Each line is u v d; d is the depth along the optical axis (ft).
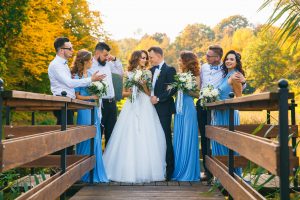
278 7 11.78
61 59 16.19
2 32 37.11
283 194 6.43
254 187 9.79
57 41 16.19
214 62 17.51
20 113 49.62
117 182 17.17
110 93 18.99
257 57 69.21
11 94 6.84
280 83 6.54
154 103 17.85
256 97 7.38
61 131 10.83
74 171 12.44
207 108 16.31
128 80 18.03
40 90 55.88
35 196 8.09
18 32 37.86
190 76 17.44
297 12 11.83
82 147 17.35
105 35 70.03
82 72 17.39
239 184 9.50
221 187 14.97
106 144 19.34
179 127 17.84
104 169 17.38
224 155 15.72
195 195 14.05
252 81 71.05
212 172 14.39
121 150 17.65
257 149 7.72
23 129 14.92
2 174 12.64
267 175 17.93
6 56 42.78
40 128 14.94
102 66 18.69
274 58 65.87
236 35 108.37
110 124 19.42
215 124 16.06
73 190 16.06
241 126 15.40
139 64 18.44
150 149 17.58
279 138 6.55
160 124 18.06
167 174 17.70
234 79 15.07
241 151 9.21
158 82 17.93
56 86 16.30
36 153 8.44
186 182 17.06
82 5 66.95
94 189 15.34
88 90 17.02
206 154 17.94
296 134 14.49
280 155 6.49
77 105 13.70
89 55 17.37
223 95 16.53
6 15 36.60
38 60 45.70
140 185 16.31
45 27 44.01
